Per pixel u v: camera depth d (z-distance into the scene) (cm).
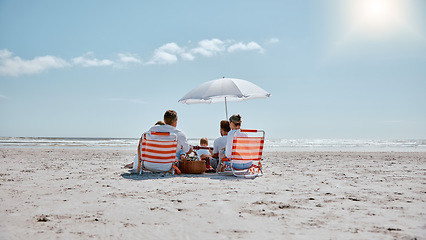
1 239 256
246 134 652
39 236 265
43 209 358
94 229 285
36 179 587
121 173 688
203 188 495
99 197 425
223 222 308
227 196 433
